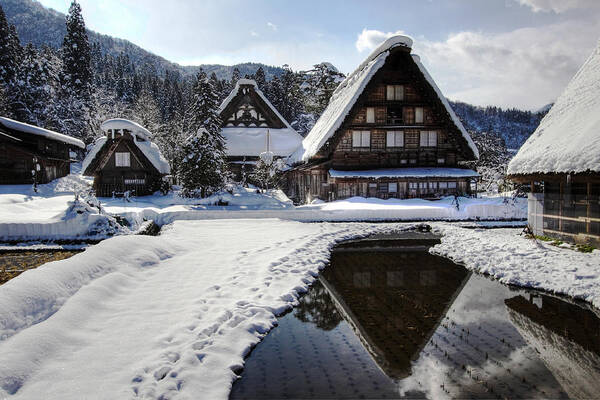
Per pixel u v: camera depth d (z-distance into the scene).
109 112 62.34
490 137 62.16
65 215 15.06
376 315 7.64
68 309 6.05
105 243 9.70
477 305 8.24
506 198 23.48
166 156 51.78
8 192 28.06
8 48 55.28
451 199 27.61
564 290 8.81
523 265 10.61
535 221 14.91
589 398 4.77
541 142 15.15
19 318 5.44
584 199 12.53
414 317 7.54
